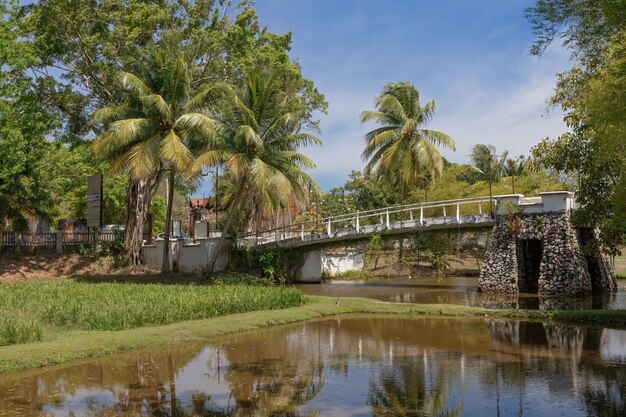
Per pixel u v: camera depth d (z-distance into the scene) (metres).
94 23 31.48
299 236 33.16
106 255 34.47
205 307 18.05
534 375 11.03
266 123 27.95
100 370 11.84
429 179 45.97
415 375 11.23
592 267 26.84
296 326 17.72
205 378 11.17
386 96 35.03
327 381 10.88
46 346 13.01
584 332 15.74
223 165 27.14
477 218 28.19
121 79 26.33
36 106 30.62
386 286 31.95
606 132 12.58
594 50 10.74
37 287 22.50
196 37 31.45
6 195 30.97
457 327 17.06
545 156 19.64
